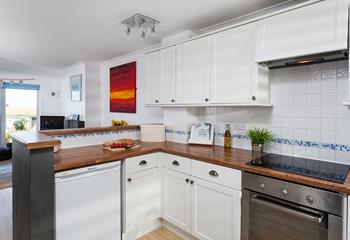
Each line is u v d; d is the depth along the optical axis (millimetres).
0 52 3539
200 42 2156
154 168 2215
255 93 1780
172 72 2426
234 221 1646
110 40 2885
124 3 1885
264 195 1495
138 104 3439
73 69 4750
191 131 2521
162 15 2107
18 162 1714
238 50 1875
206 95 2115
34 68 4973
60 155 1848
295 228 1370
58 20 2252
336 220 1202
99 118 4414
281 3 1864
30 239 1420
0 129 5520
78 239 1671
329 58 1591
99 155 1860
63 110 5910
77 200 1650
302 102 1843
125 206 1987
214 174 1767
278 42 1619
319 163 1652
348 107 1624
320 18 1451
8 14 2117
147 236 2182
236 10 1999
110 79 4023
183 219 2035
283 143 1952
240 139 2250
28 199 1437
